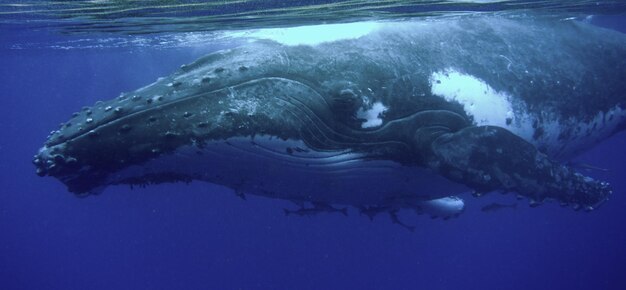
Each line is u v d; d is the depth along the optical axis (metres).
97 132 5.09
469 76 6.75
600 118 8.41
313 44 6.21
